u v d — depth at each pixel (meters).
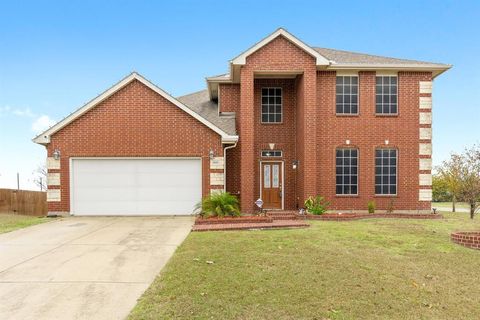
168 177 14.85
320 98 16.17
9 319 4.72
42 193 18.64
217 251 7.89
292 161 17.05
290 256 7.44
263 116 17.14
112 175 14.77
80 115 14.66
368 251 7.96
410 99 16.30
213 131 14.88
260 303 4.96
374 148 16.19
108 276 6.48
